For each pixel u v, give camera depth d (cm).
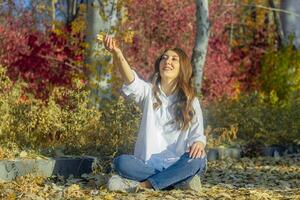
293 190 668
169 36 1728
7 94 823
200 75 1327
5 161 665
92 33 1091
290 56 1853
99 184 621
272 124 1221
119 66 591
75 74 1168
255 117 1213
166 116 599
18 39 1414
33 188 602
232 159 1042
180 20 1733
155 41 1722
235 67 2009
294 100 1294
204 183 719
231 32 2166
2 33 1417
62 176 691
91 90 1067
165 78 600
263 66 1900
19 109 806
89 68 1085
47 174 692
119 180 594
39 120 800
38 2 2175
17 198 554
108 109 946
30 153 741
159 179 593
